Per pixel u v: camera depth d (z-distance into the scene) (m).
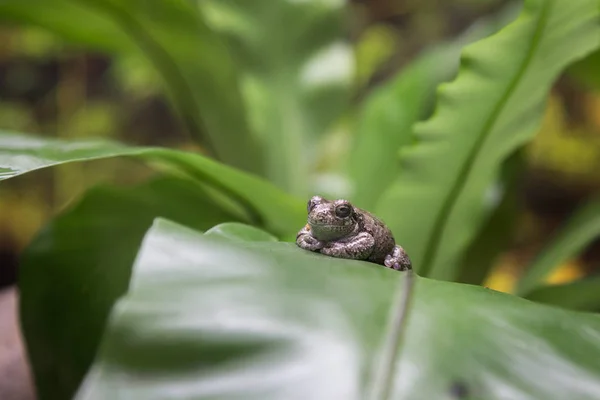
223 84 0.63
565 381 0.41
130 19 0.60
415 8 1.42
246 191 0.54
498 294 0.44
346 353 0.40
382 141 0.65
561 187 1.23
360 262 0.44
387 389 0.39
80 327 0.53
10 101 1.49
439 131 0.54
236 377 0.40
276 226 0.56
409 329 0.41
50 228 0.55
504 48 0.52
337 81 0.69
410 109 0.64
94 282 0.54
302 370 0.40
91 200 0.56
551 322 0.42
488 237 0.63
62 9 0.61
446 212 0.56
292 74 0.69
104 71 1.56
